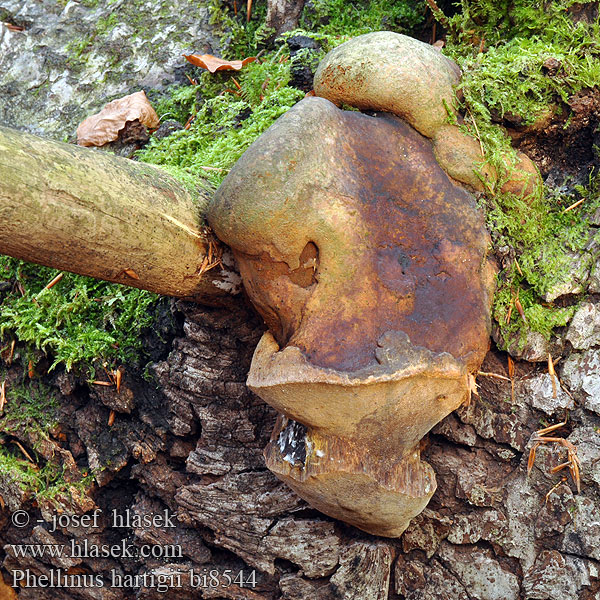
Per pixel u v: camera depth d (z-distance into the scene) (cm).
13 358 237
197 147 248
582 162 199
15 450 239
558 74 188
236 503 205
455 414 195
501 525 192
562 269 189
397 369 157
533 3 214
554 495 187
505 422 193
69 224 150
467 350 170
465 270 173
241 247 164
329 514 188
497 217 182
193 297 188
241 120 248
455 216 174
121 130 263
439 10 237
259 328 200
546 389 189
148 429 218
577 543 184
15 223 143
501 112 185
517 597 190
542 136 196
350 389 156
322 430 169
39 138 150
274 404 169
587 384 185
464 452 197
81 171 152
